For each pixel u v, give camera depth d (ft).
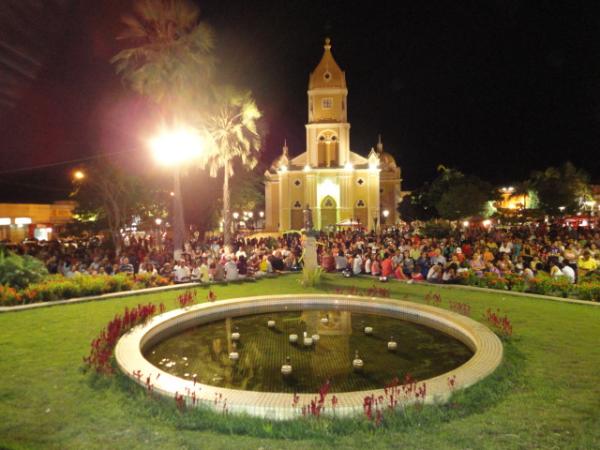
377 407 20.62
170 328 37.60
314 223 208.23
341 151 208.74
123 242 108.88
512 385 24.67
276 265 69.92
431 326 39.58
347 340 35.91
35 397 23.72
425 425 20.13
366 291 52.90
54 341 33.58
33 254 79.56
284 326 40.16
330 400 21.45
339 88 208.95
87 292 50.06
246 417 20.61
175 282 60.49
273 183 232.53
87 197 104.47
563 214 202.39
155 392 23.08
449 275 57.00
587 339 33.17
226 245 86.94
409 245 83.35
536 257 61.62
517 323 37.68
